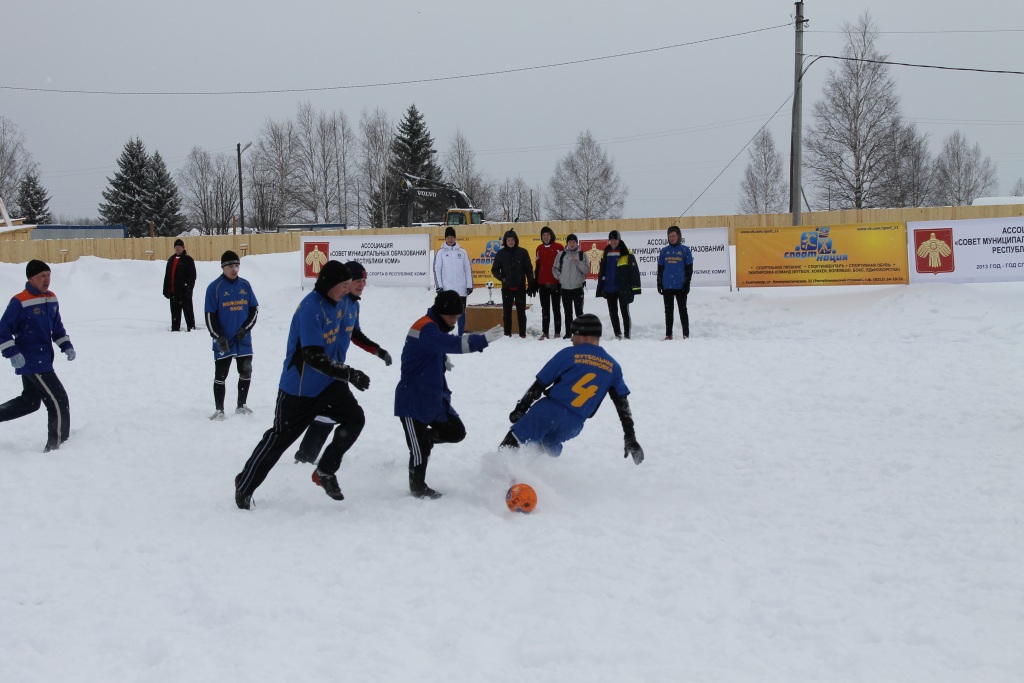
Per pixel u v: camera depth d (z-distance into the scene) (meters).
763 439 7.08
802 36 21.30
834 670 3.26
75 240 27.88
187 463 6.66
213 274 21.75
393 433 7.55
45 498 5.68
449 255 14.27
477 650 3.45
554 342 13.41
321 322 5.19
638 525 4.99
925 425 7.35
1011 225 14.16
